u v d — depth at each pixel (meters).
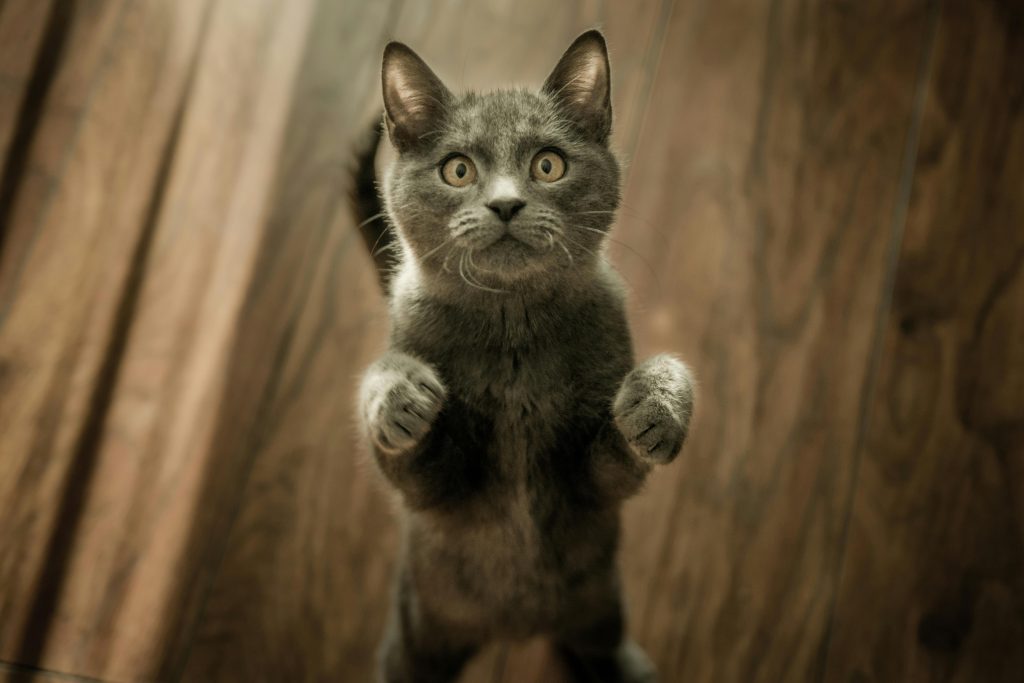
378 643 0.60
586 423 0.48
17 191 0.64
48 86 0.66
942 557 0.61
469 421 0.48
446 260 0.48
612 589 0.53
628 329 0.50
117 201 0.65
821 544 0.61
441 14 0.68
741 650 0.59
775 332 0.64
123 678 0.58
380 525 0.61
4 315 0.62
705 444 0.62
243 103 0.67
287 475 0.62
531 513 0.49
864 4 0.69
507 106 0.50
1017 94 0.68
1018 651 0.59
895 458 0.62
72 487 0.60
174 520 0.61
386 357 0.48
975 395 0.63
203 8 0.68
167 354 0.63
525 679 0.59
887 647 0.59
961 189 0.66
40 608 0.58
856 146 0.67
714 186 0.66
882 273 0.65
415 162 0.50
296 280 0.65
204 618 0.59
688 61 0.68
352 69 0.68
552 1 0.68
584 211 0.49
